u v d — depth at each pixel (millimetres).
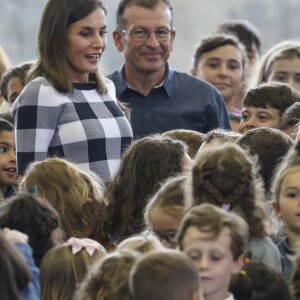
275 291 7156
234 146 7785
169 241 7672
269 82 11734
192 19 24312
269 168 9102
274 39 24562
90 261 7457
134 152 8703
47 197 8711
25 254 7051
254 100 11094
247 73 14500
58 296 7398
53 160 8953
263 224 7629
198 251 6844
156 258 6359
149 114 11344
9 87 12492
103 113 9852
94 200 8859
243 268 7195
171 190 7770
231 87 13625
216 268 6844
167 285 6266
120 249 7184
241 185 7551
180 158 8680
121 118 9945
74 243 7535
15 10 22531
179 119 11344
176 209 7645
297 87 12898
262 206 7656
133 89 11398
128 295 6680
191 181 7637
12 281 6375
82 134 9656
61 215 8680
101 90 9961
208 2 24391
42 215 7648
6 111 12852
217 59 13602
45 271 7449
